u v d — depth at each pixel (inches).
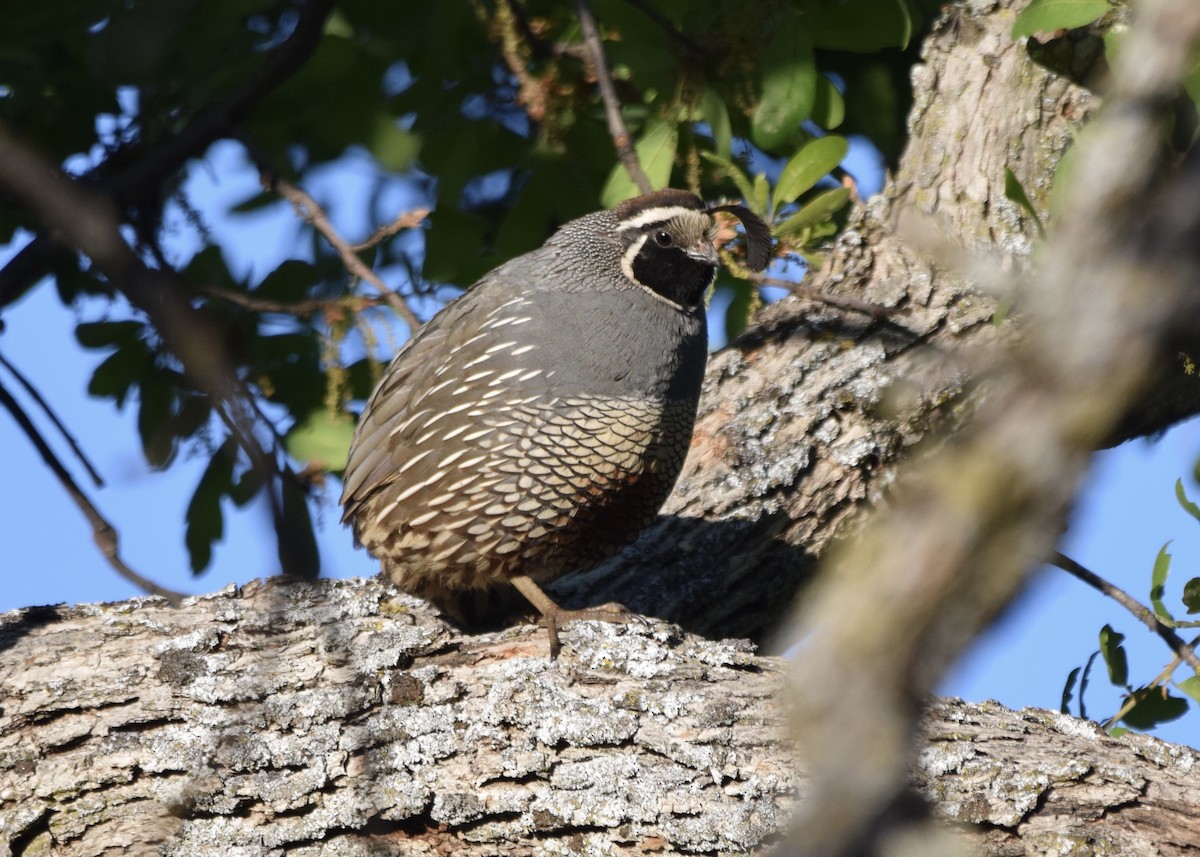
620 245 320.2
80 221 280.2
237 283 358.3
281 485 322.3
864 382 342.3
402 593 278.7
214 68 326.0
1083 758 235.3
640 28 344.8
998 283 149.9
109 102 360.5
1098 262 87.0
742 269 341.4
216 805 236.7
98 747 239.9
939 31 386.3
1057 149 365.4
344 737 242.7
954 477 87.3
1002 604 85.6
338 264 386.9
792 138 373.1
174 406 350.6
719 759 238.1
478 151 364.5
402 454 317.1
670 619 319.9
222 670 251.0
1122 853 221.8
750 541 329.7
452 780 240.1
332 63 344.8
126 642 256.7
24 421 299.9
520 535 309.3
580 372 308.5
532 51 360.8
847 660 88.4
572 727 242.2
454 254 367.2
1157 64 92.9
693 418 323.9
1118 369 84.7
